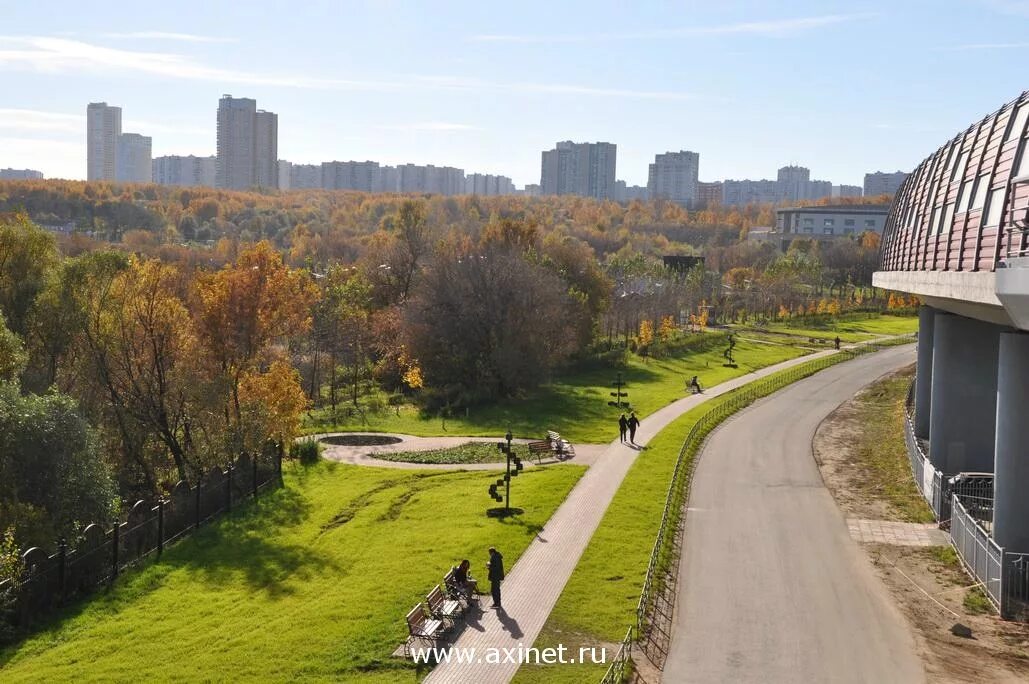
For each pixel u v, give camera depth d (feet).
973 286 83.92
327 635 77.66
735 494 124.77
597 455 151.43
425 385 230.27
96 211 620.90
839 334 374.63
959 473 128.06
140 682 70.23
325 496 129.39
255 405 146.30
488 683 67.26
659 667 70.28
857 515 114.42
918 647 74.43
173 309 157.58
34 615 84.84
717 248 636.48
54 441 107.96
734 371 268.41
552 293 237.25
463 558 96.17
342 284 277.44
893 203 180.96
